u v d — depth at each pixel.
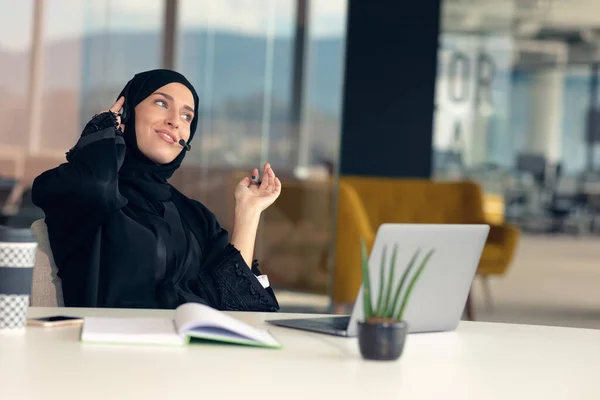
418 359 1.66
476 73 16.25
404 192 7.76
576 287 9.58
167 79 2.74
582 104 18.58
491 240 7.41
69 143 5.02
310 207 5.84
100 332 1.66
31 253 1.70
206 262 2.64
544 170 17.84
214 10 5.56
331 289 5.89
